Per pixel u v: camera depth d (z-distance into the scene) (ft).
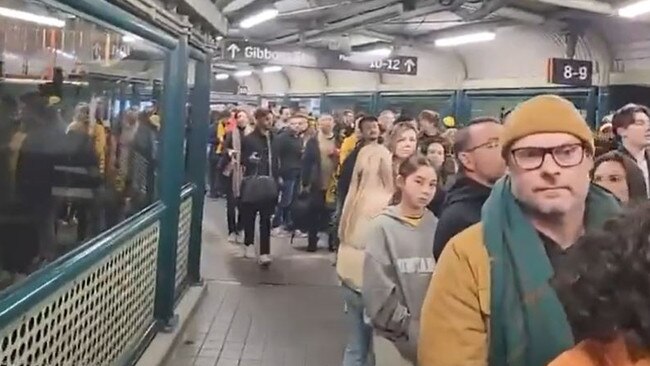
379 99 63.36
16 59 8.89
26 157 9.32
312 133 34.83
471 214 8.07
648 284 3.81
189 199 23.57
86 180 11.70
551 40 40.24
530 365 5.48
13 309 8.21
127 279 14.78
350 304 13.58
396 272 9.98
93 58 12.03
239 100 99.14
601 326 3.90
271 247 33.55
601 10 30.86
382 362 10.25
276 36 52.08
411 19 43.45
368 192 13.28
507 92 45.91
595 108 37.50
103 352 12.98
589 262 4.00
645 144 12.26
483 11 32.86
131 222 14.76
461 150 8.34
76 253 11.02
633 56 35.37
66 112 10.77
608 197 5.99
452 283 5.84
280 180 36.24
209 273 27.66
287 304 23.48
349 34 48.32
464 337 5.70
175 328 18.78
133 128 15.35
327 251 32.91
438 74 53.62
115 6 12.40
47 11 9.53
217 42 26.22
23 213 9.19
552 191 5.61
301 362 17.90
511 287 5.60
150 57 16.75
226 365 17.47
